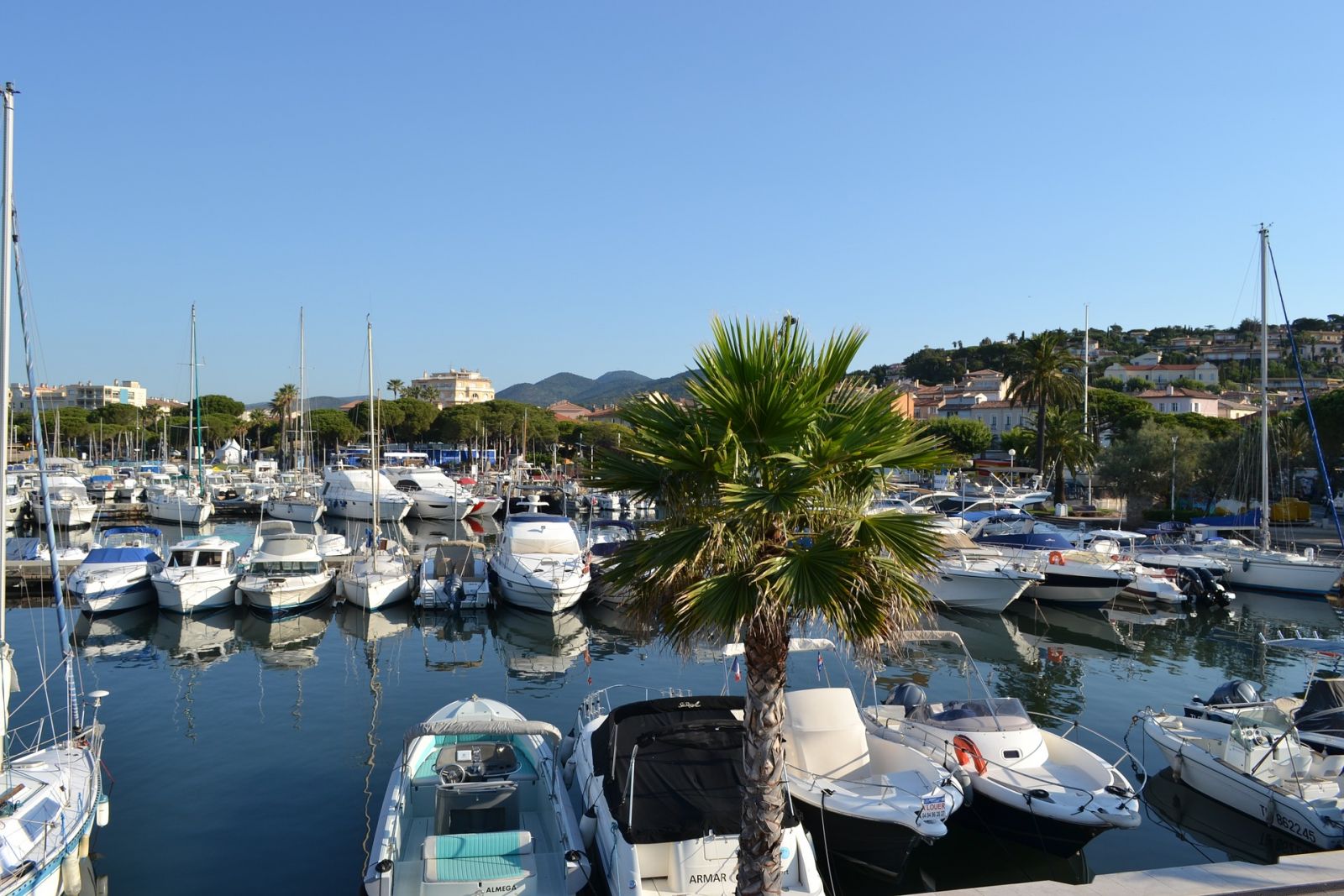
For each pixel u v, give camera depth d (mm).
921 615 8422
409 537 57969
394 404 123062
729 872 10734
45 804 12438
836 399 8617
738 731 12672
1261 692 22953
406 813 13180
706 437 8281
